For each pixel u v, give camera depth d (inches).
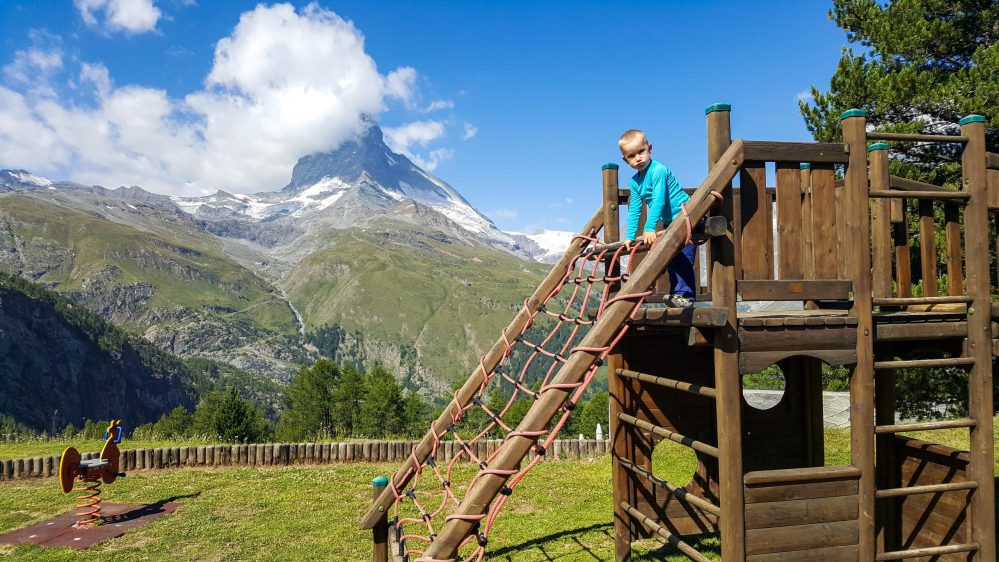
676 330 269.1
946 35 514.6
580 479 451.5
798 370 301.3
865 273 182.7
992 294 433.7
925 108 489.4
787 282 178.5
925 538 226.5
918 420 531.8
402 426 2004.2
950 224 210.7
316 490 445.4
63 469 358.6
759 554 174.7
